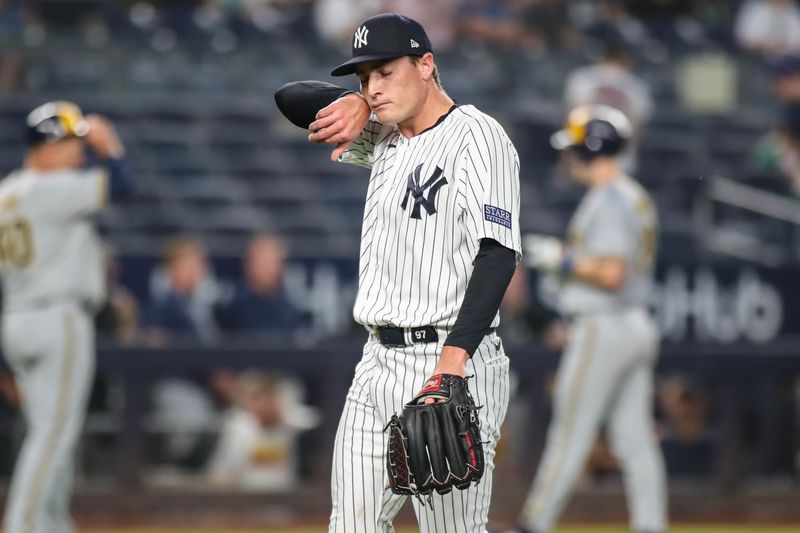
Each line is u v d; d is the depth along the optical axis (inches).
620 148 919.7
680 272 1352.1
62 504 866.8
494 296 448.8
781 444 1273.4
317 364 1190.3
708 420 1284.4
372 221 492.4
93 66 1857.8
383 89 472.1
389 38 468.8
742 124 1966.0
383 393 479.2
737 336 1357.0
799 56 2057.1
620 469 1238.9
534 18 2080.5
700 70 2004.2
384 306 478.6
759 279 1359.5
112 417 1171.3
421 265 471.5
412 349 473.4
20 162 1675.7
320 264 1331.2
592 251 898.1
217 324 1296.8
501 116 1831.9
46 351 836.0
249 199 1662.2
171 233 1571.1
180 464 1213.7
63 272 839.1
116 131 1755.7
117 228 1566.2
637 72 2060.8
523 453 1211.2
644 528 919.0
